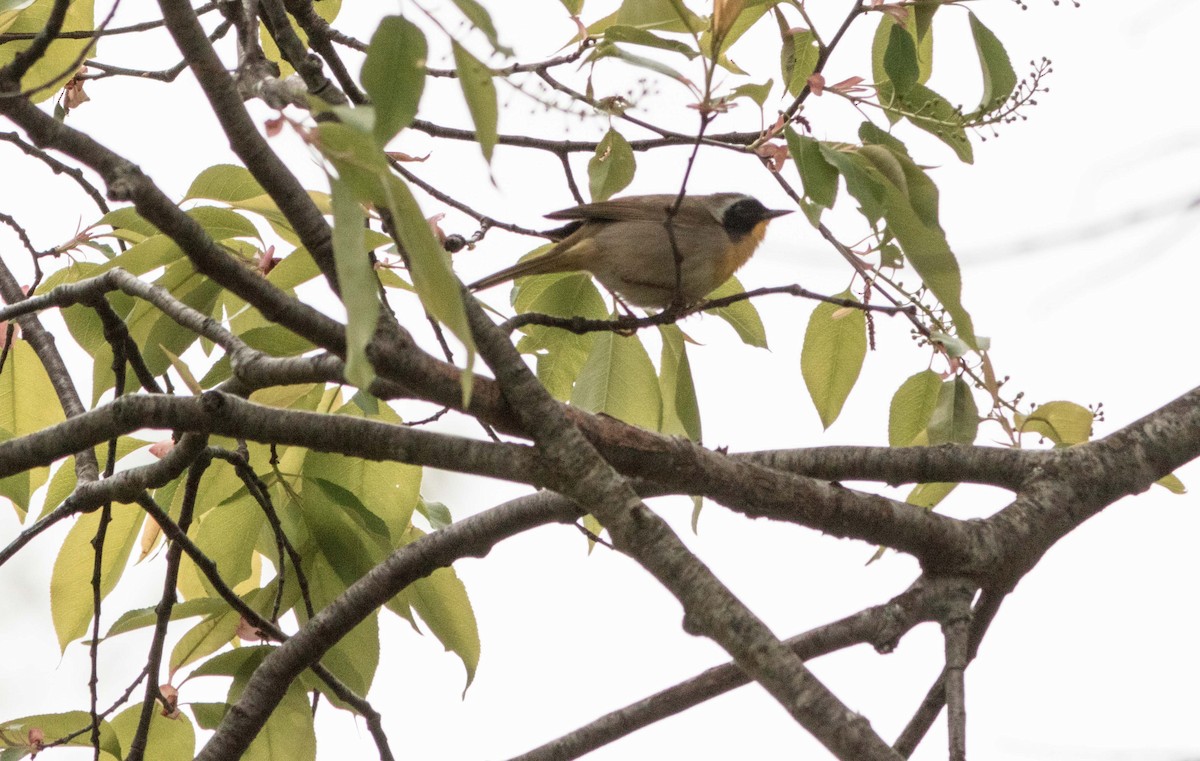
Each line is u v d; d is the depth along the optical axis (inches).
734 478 260.8
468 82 160.4
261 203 293.9
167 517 302.5
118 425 242.4
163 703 313.4
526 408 229.6
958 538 277.1
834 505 269.3
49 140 211.9
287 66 408.2
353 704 325.4
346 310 151.9
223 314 357.4
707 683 296.7
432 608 345.7
